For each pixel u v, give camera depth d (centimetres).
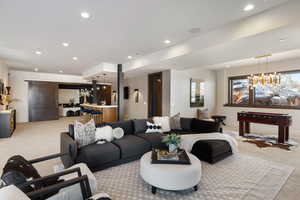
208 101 718
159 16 240
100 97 1110
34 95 788
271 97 579
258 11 226
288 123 416
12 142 420
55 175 149
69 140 251
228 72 700
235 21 257
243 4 208
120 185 219
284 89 545
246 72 639
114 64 577
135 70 559
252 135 507
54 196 140
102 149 262
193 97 651
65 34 305
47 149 364
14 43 354
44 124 700
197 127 414
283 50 314
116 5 210
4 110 526
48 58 495
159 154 234
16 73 738
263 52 329
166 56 396
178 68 538
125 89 849
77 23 261
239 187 214
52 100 839
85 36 315
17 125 673
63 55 458
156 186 194
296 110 515
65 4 207
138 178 238
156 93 648
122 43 357
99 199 136
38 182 140
